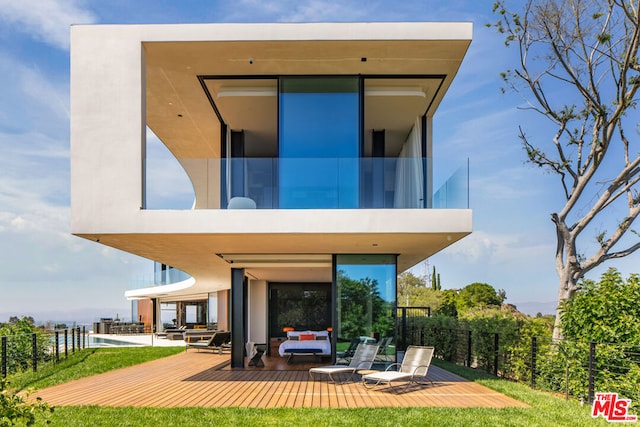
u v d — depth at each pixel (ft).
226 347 60.75
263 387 34.01
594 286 32.35
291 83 37.37
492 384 34.27
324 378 37.55
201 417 25.53
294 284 79.61
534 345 34.63
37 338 46.96
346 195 32.53
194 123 46.06
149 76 37.17
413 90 39.58
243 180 32.83
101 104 31.94
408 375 33.42
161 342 90.07
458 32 32.99
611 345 28.66
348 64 35.96
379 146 48.47
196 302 136.36
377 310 41.88
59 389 34.19
